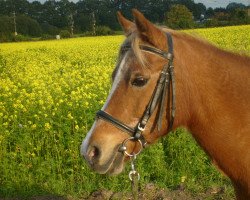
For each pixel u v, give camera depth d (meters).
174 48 3.01
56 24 70.75
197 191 6.52
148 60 2.90
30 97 9.53
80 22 65.19
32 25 61.38
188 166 7.14
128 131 2.94
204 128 3.11
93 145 2.96
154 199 6.34
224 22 46.06
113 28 59.34
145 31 2.90
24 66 18.88
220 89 3.07
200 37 3.26
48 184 6.86
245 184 3.12
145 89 2.90
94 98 9.17
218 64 3.12
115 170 3.00
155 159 7.09
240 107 3.07
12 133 7.66
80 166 7.17
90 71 14.27
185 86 2.99
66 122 7.77
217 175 6.97
